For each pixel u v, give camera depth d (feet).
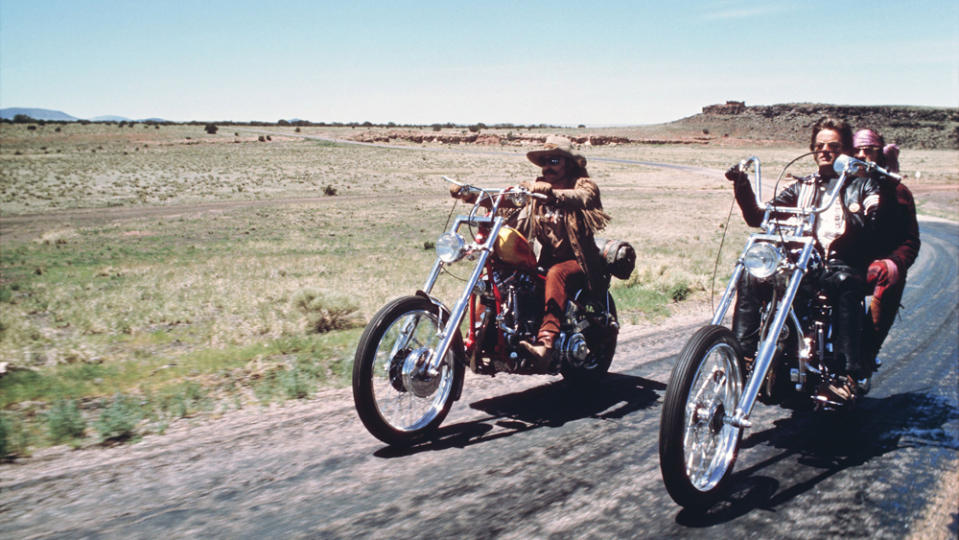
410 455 12.64
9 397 16.89
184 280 57.06
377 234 113.60
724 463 10.84
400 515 10.00
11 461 12.32
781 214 13.94
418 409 14.74
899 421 14.99
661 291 37.19
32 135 466.70
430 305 13.58
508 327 14.71
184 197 191.42
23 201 175.83
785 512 10.34
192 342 28.84
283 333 30.25
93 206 168.86
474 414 15.38
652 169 330.75
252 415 15.34
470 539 9.26
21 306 43.88
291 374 18.70
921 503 10.69
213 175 260.21
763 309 12.98
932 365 20.18
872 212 13.01
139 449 12.98
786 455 12.87
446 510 10.19
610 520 9.94
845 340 12.59
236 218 142.82
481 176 272.51
